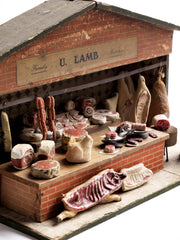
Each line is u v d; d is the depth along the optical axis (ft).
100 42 2.79
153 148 2.92
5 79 2.48
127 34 2.90
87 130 2.97
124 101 3.29
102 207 2.62
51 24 2.54
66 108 3.08
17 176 2.52
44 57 2.59
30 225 2.48
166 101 3.25
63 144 2.77
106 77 3.26
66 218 2.53
